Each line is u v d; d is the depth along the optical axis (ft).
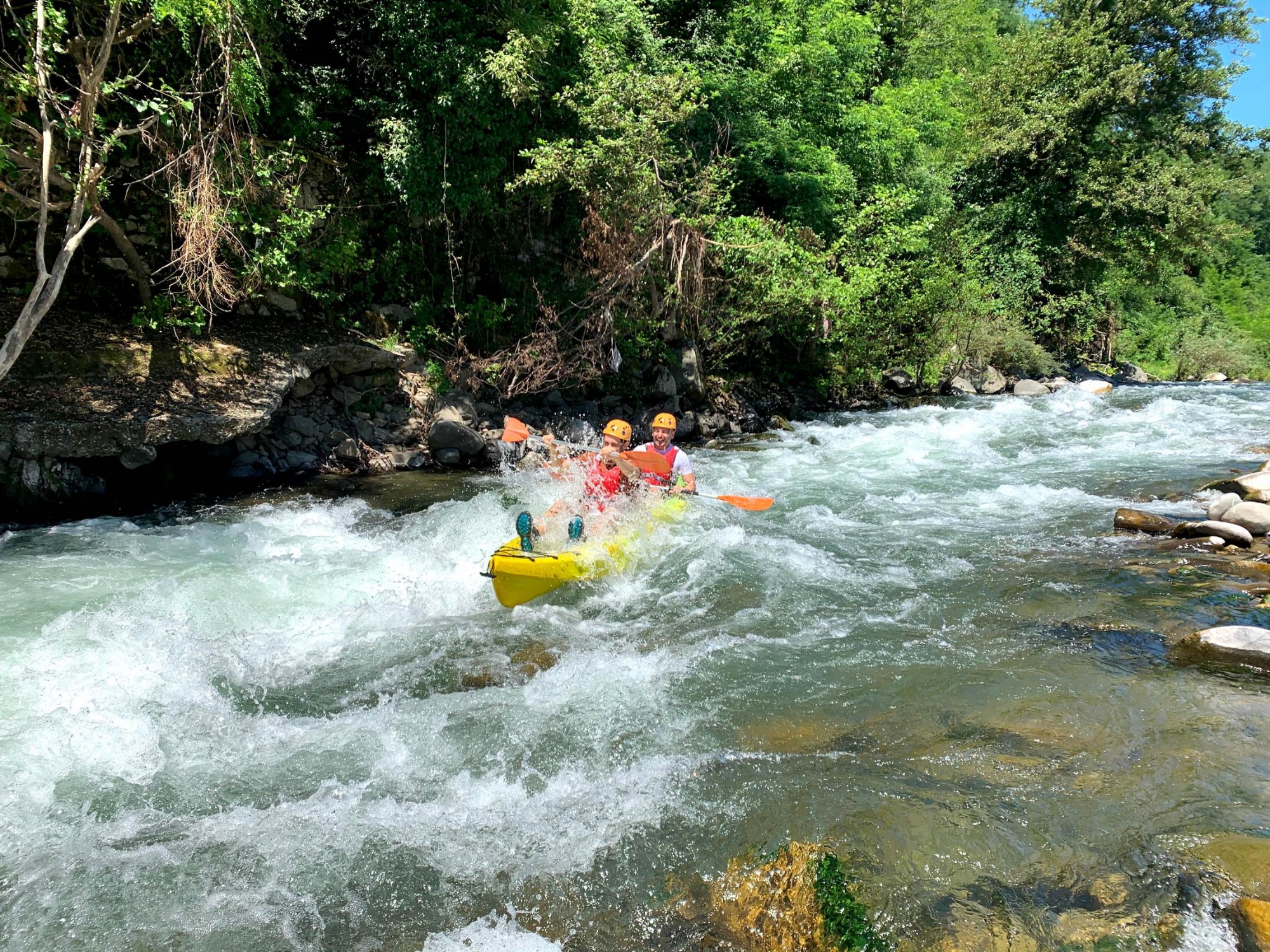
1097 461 31.45
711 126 46.65
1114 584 17.15
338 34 34.42
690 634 15.76
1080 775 10.28
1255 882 8.08
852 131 54.29
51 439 22.54
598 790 10.73
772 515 24.20
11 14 22.27
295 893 9.10
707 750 11.55
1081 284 73.87
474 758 11.61
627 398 40.09
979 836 9.23
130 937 8.46
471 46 32.04
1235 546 19.12
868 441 38.19
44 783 11.03
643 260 36.24
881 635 15.31
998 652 14.21
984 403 51.42
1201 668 13.03
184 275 28.07
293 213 29.73
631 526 20.85
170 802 10.74
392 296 35.83
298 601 17.37
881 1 71.72
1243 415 43.37
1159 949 7.46
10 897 9.00
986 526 22.65
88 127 22.15
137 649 14.69
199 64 27.17
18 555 19.58
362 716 12.83
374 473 30.17
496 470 31.63
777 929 8.21
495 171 33.91
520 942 8.33
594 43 36.17
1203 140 69.46
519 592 17.44
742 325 44.91
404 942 8.39
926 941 7.73
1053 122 67.62
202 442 26.43
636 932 8.39
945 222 60.08
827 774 10.71
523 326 37.83
